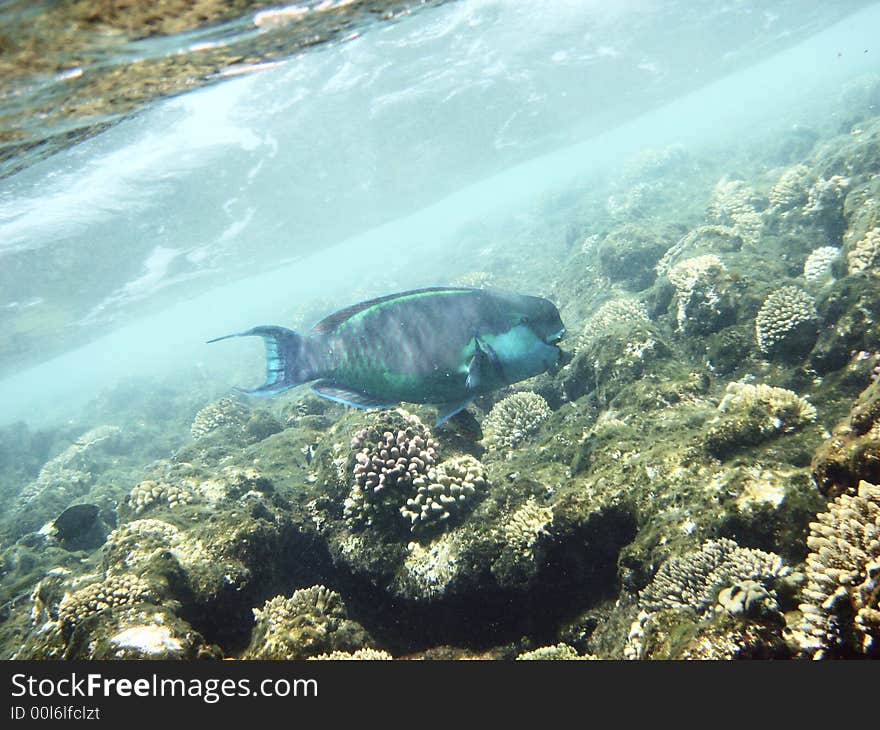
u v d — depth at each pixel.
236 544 5.82
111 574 5.85
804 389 6.30
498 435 7.98
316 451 7.64
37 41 2.79
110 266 25.22
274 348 2.54
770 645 3.33
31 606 7.33
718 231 10.66
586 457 5.97
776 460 4.62
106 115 4.18
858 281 6.41
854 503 3.38
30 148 4.41
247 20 3.34
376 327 2.62
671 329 8.73
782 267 8.45
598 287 13.60
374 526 5.97
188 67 3.84
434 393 2.72
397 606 5.68
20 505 16.53
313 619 4.98
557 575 5.28
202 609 5.34
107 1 2.65
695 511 4.58
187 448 10.83
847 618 3.19
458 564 5.33
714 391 6.65
